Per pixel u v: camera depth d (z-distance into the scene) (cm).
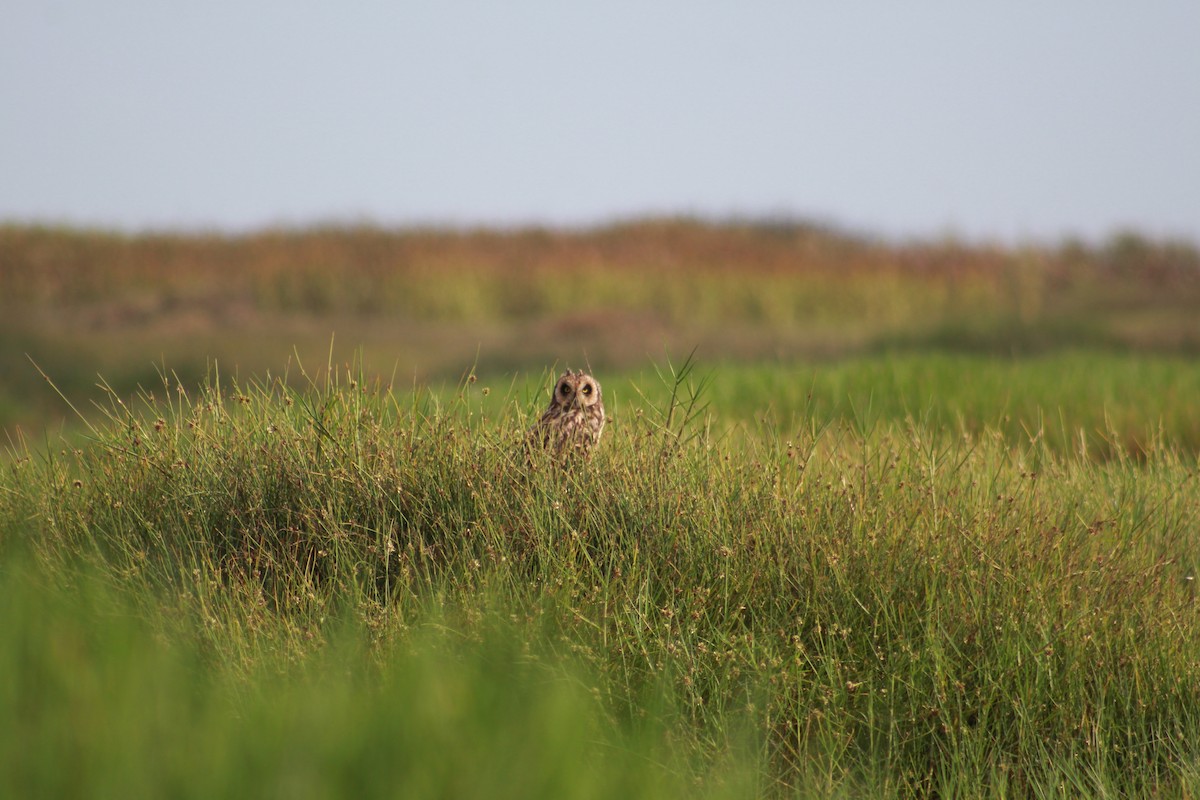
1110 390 4016
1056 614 1686
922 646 1623
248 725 939
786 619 1622
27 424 4481
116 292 10975
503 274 11700
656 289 11475
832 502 1831
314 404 1972
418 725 906
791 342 9350
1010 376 4375
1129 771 1541
